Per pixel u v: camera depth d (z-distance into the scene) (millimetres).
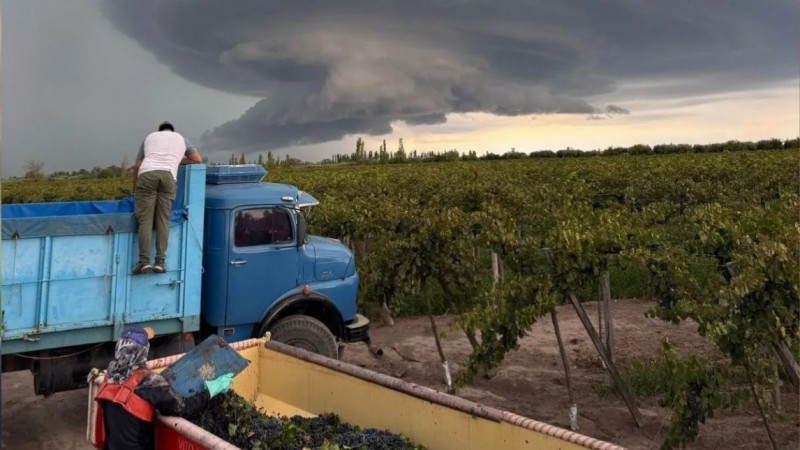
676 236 10430
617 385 7043
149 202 6602
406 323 11969
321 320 8383
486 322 7039
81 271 6336
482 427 4492
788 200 9320
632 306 12617
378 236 11797
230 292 7480
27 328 6051
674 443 5750
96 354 6688
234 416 5047
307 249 8086
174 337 7113
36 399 8109
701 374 5707
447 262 9156
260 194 7695
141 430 4586
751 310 5738
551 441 4051
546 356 9641
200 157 7336
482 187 16266
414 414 4992
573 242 6805
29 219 5977
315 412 5879
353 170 42562
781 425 6871
